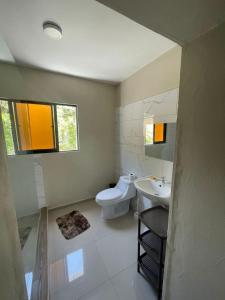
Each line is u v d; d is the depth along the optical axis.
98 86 2.55
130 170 2.45
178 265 0.79
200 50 0.59
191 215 0.68
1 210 0.51
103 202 2.07
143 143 2.09
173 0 0.44
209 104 0.57
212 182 0.58
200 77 0.60
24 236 1.65
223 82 0.52
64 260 1.56
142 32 1.31
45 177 2.36
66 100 2.30
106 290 1.27
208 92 0.57
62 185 2.51
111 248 1.71
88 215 2.33
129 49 1.57
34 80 2.05
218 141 0.55
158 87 1.76
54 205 2.49
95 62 1.85
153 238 1.38
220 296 0.59
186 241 0.72
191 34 0.59
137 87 2.12
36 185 2.28
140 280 1.35
